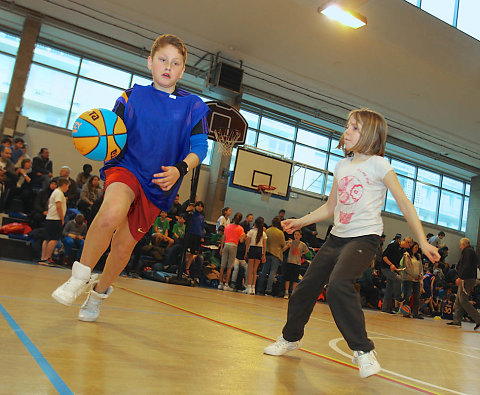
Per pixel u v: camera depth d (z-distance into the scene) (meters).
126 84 13.22
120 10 11.01
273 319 3.94
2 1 10.88
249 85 14.20
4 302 2.18
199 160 2.01
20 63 11.27
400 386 1.75
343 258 1.78
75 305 2.45
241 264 10.14
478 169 18.27
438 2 10.94
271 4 9.88
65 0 10.78
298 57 12.09
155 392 1.06
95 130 1.83
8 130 11.02
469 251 8.66
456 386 1.98
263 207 15.05
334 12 9.22
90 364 1.23
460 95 12.41
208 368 1.45
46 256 7.34
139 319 2.38
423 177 18.42
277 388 1.33
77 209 9.09
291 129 15.62
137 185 1.93
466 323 11.16
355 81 12.87
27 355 1.22
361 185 1.90
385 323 6.38
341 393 1.43
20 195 9.34
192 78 13.75
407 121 14.98
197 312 3.37
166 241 9.49
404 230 17.38
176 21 11.24
